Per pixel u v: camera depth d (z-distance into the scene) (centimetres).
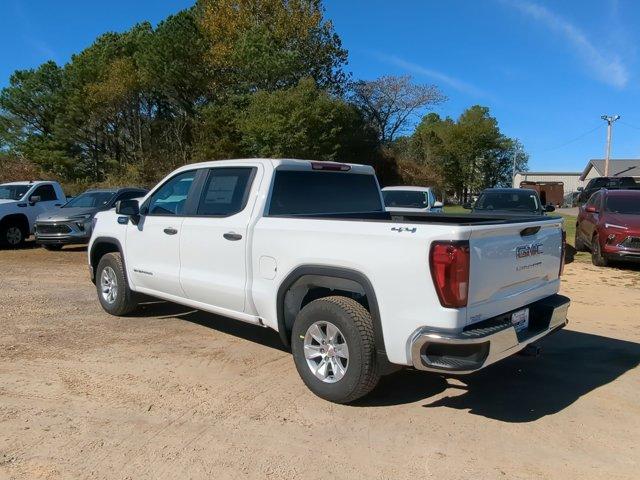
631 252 1071
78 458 352
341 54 4438
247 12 4128
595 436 391
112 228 691
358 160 4278
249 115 3606
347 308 421
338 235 427
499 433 394
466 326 381
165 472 337
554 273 488
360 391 420
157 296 629
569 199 5353
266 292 484
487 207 1298
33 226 1564
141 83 4097
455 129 7094
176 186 605
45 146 4819
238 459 354
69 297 833
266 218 491
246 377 496
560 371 521
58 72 5153
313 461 352
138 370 511
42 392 457
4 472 333
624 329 668
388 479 333
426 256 376
